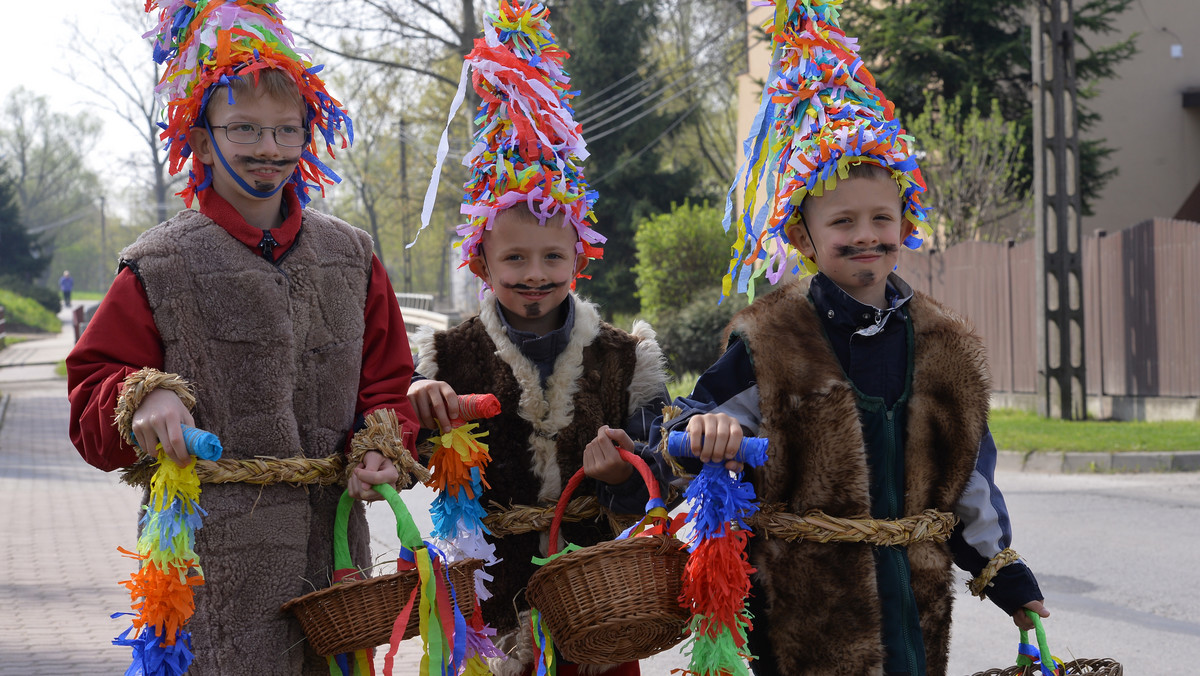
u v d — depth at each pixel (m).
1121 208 19.38
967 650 4.82
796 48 2.79
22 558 6.92
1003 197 17.64
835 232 2.63
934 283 16.33
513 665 3.02
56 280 97.38
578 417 3.08
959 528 2.75
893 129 2.65
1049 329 13.12
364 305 2.86
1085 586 5.79
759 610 2.62
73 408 2.54
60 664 4.68
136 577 2.43
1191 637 4.93
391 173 50.25
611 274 32.25
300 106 2.71
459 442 2.85
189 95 2.64
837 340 2.66
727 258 23.30
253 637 2.56
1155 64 19.19
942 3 19.27
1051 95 13.00
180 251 2.59
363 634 2.51
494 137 3.11
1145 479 9.23
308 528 2.67
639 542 2.53
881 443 2.61
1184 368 12.42
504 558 3.07
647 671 4.66
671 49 40.69
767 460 2.58
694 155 42.22
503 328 3.10
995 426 11.96
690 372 18.81
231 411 2.59
